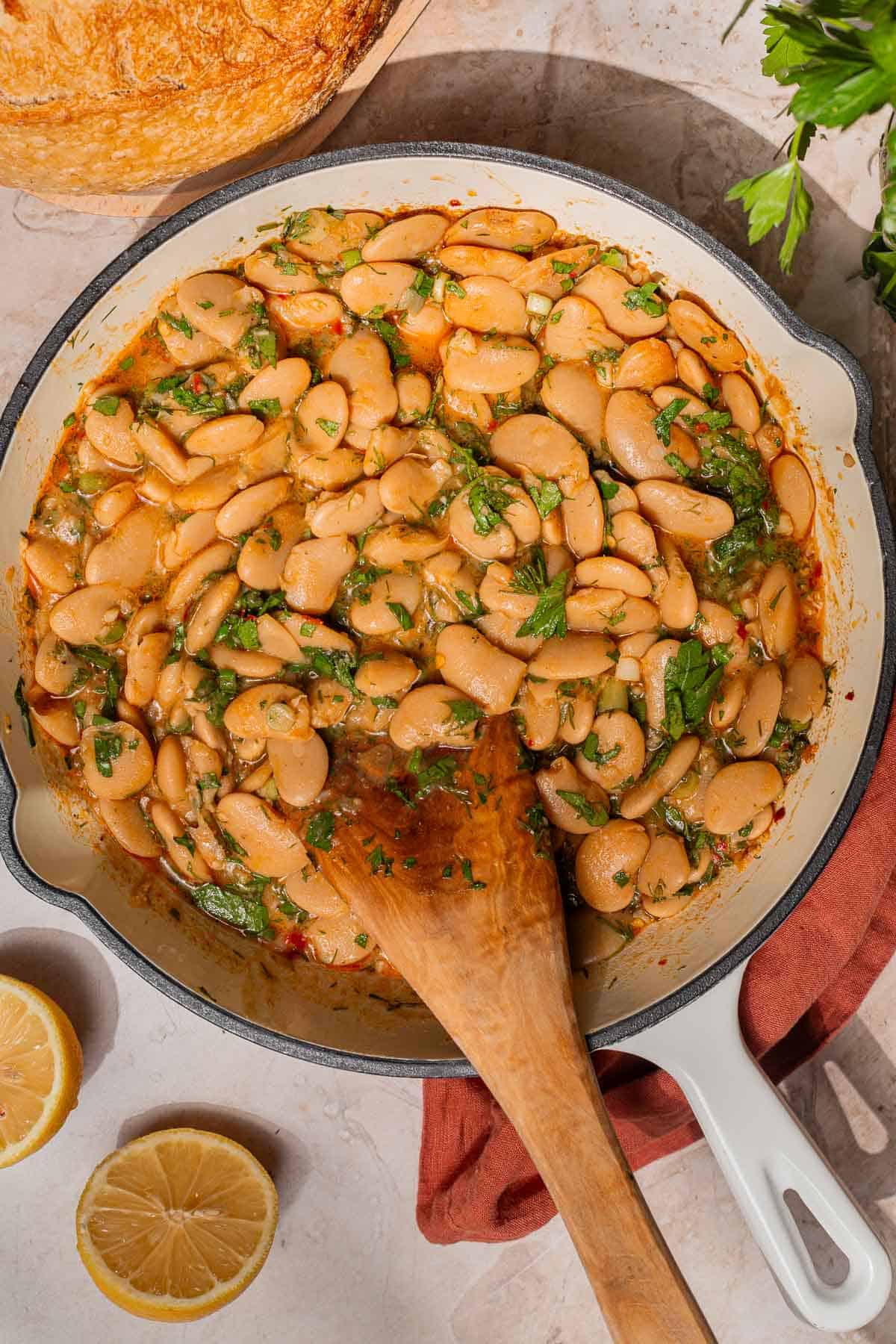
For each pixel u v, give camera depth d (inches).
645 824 23.3
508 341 23.2
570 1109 21.3
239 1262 25.2
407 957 21.8
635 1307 20.9
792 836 23.1
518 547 23.0
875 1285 22.0
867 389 22.3
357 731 23.0
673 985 22.5
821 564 23.5
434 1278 26.2
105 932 22.4
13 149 22.3
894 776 24.2
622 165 25.0
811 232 24.9
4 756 22.4
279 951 23.6
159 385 23.3
